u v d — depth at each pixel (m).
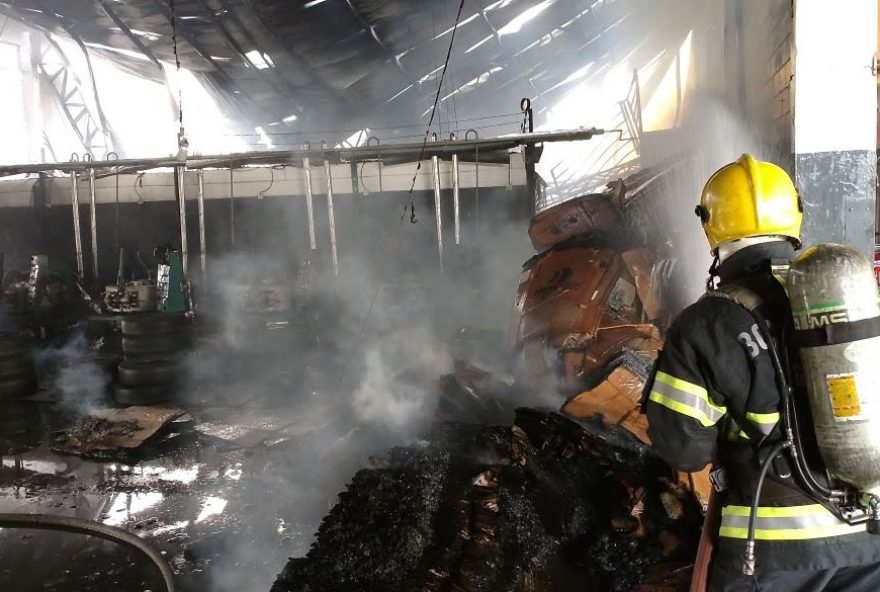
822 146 3.16
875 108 3.11
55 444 4.90
